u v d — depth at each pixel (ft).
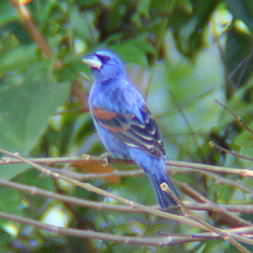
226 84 38.32
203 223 24.29
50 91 32.81
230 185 31.76
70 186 39.81
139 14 38.11
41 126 31.89
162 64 43.80
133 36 39.09
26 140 31.55
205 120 37.50
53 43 37.58
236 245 24.36
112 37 36.63
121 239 26.45
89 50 37.11
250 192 29.89
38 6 37.06
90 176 31.24
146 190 37.29
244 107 34.55
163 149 31.60
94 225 38.45
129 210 27.91
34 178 32.45
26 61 35.60
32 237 38.11
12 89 32.55
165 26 38.27
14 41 39.99
